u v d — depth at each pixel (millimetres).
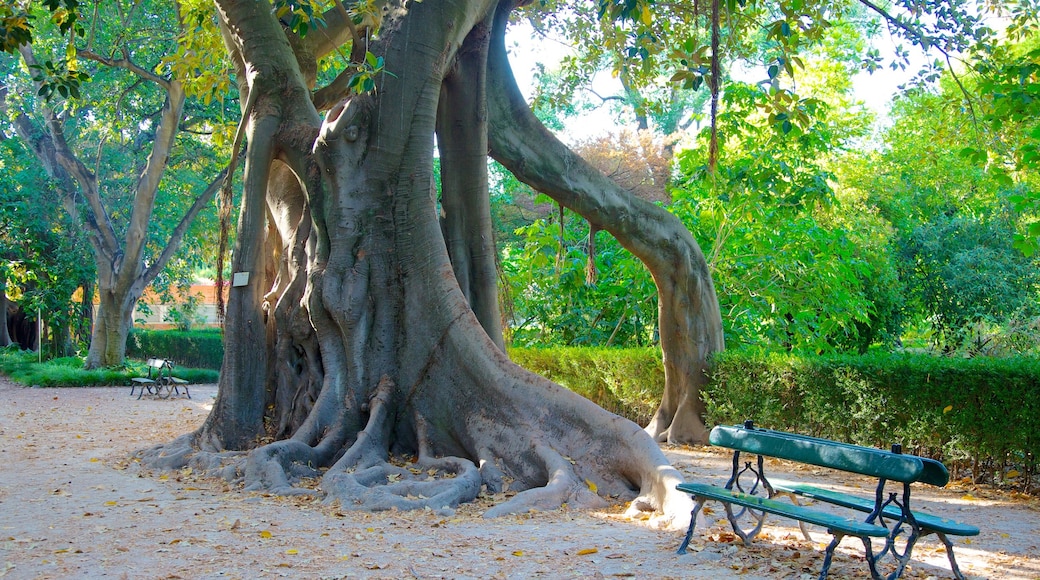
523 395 9500
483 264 11766
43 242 31359
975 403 9398
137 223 27188
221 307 11758
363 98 10523
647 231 13383
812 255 17438
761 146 16766
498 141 12688
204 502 8023
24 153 30594
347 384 10320
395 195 10578
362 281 10422
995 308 22109
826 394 11141
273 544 6258
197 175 33219
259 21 11188
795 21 10172
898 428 10188
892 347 21531
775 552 6062
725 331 16766
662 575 5406
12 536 6535
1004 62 12562
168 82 25047
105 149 30188
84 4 24828
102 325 27672
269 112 11156
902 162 24422
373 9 10242
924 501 8727
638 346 18703
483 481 8930
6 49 9789
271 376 11164
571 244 18938
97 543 6285
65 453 11570
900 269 22734
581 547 6223
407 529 6895
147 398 21422
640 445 8492
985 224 23438
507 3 12633
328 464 9742
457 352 10031
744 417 12547
